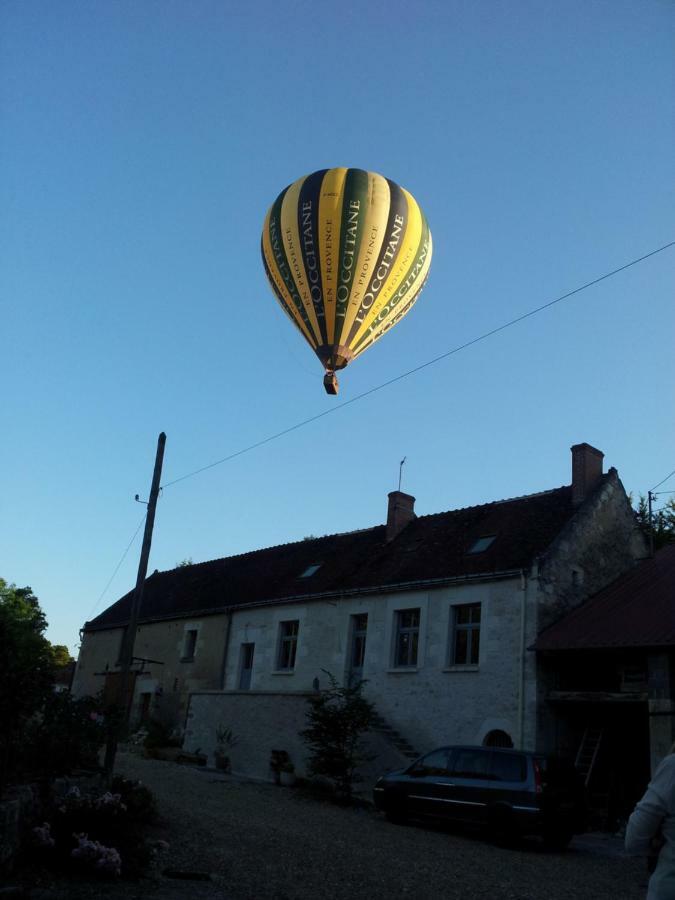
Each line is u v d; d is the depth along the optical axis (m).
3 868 7.12
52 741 8.84
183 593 30.38
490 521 21.55
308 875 8.68
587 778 16.30
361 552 24.52
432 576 19.94
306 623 23.16
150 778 16.48
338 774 16.92
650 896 3.69
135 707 28.66
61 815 8.51
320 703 17.83
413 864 9.88
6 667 7.94
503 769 12.95
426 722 18.77
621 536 20.45
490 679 17.83
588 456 20.48
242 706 21.70
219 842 9.96
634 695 15.55
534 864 10.93
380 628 20.88
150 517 15.67
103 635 33.19
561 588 18.27
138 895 7.22
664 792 3.75
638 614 16.53
